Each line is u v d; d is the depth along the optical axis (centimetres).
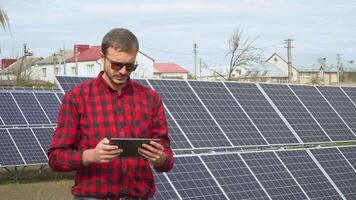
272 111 1606
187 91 1504
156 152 538
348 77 10575
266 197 1240
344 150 1568
